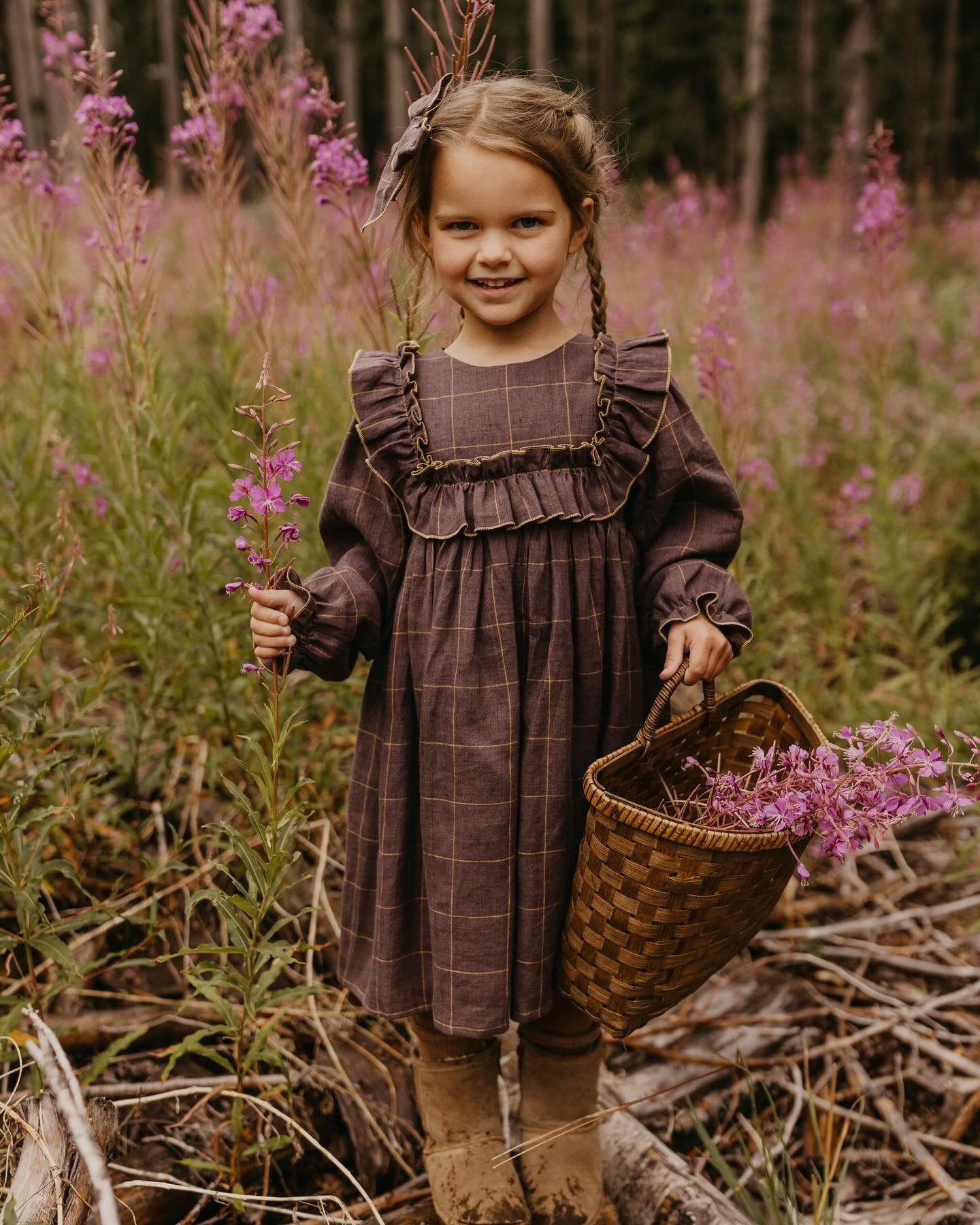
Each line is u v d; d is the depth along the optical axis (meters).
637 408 1.69
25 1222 1.46
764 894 1.59
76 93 3.03
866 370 5.02
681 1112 2.13
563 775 1.67
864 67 14.12
